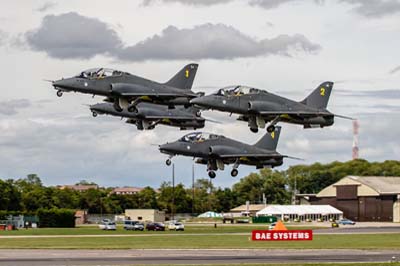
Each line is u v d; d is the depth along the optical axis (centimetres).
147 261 15262
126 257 16438
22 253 17888
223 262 15000
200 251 18562
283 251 18475
